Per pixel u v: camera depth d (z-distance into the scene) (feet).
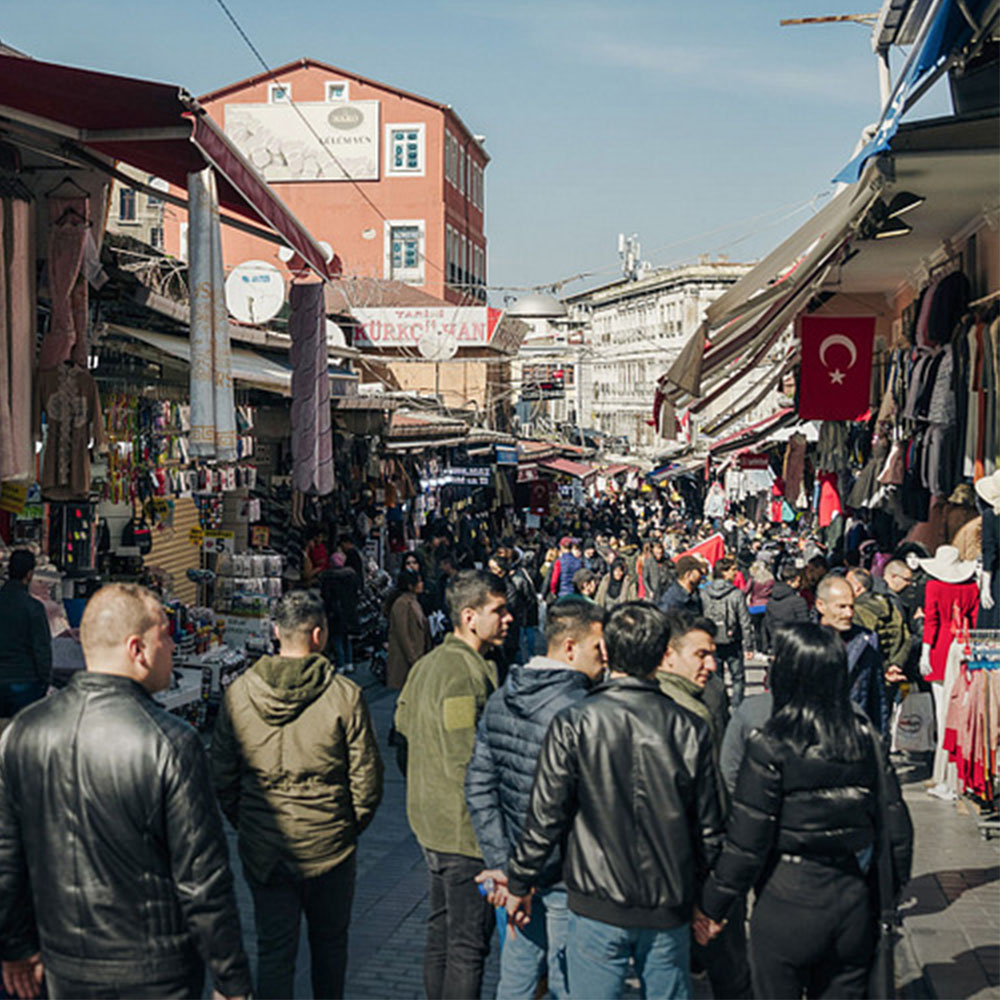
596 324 336.08
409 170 169.58
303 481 37.73
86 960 11.70
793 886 13.87
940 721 33.04
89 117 23.52
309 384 37.76
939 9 24.86
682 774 13.78
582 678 16.14
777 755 13.75
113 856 11.68
